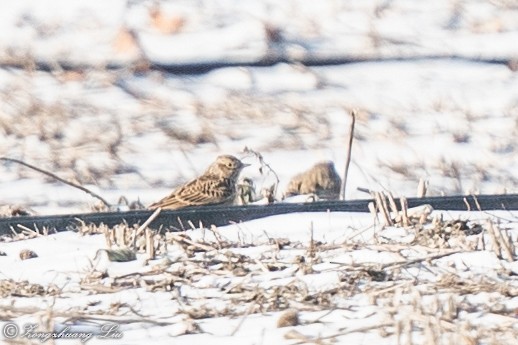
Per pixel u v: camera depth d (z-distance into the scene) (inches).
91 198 621.0
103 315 310.5
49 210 604.4
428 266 347.6
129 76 812.6
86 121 742.5
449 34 897.5
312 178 524.7
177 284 340.8
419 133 746.2
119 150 700.7
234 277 346.3
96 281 346.6
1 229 431.8
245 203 524.7
